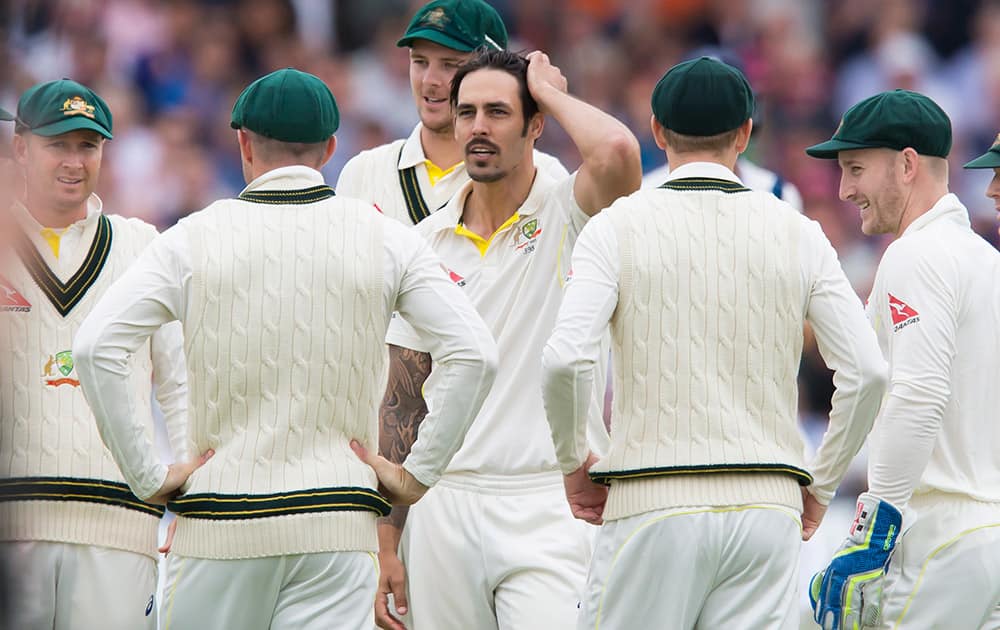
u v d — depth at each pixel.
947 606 17.14
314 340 14.65
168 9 47.88
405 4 49.28
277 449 14.55
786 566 14.91
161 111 46.81
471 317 15.00
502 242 17.73
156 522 17.59
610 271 14.92
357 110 47.97
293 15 48.81
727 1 50.19
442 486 17.88
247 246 14.70
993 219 47.41
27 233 17.09
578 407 14.87
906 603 17.28
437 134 19.69
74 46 46.44
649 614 14.78
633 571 14.81
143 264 14.60
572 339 14.64
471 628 17.86
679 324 14.88
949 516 17.14
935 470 17.23
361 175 20.14
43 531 16.73
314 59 48.78
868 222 17.83
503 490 17.59
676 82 15.38
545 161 19.91
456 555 17.70
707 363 14.86
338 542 14.54
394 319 18.25
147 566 17.48
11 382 16.64
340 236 14.91
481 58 17.47
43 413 16.89
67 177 17.12
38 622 16.75
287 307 14.63
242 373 14.57
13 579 11.84
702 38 50.34
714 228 15.08
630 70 49.94
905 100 17.48
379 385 15.38
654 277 14.91
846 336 15.01
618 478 14.95
